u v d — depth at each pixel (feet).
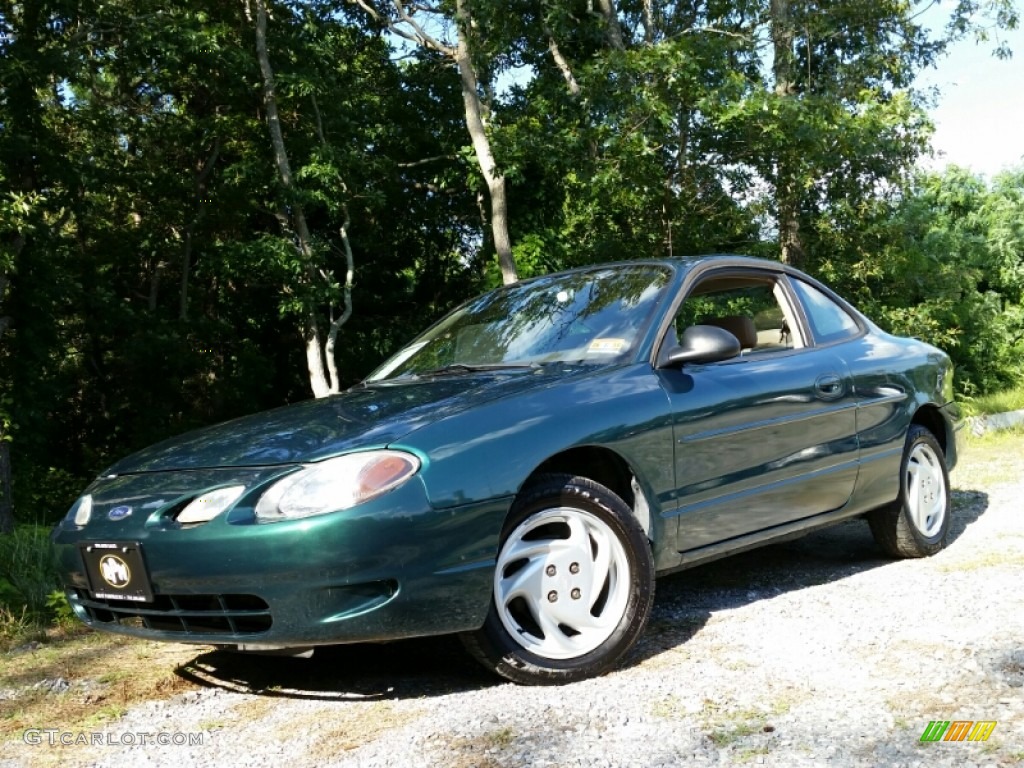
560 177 64.08
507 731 8.87
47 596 15.24
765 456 12.73
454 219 81.51
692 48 48.88
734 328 13.55
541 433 10.37
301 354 79.36
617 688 9.96
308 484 9.41
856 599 13.07
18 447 56.65
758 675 10.05
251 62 60.29
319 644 9.32
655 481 11.30
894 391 15.21
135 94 68.95
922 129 51.47
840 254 58.29
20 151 51.08
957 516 19.38
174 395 69.87
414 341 15.17
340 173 64.69
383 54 77.15
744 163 53.06
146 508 10.01
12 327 55.77
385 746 8.75
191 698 10.78
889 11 55.47
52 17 53.78
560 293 14.11
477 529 9.70
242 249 60.64
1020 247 70.08
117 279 72.33
